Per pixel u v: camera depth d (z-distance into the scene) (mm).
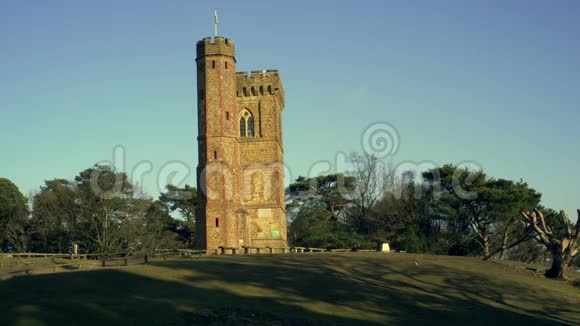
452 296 50406
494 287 54406
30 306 36562
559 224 93375
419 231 91750
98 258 74500
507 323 44281
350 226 101562
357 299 46531
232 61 81750
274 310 41344
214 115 79312
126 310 37719
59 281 43656
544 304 50594
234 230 77188
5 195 91875
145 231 91125
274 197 87000
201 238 76875
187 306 39969
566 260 62062
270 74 89562
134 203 90250
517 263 69625
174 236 100188
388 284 52344
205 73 80562
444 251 91625
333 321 40469
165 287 44344
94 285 43188
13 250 92938
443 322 43188
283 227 89188
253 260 59312
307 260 60625
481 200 91438
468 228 95000
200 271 50656
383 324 41188
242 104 89750
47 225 89875
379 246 91688
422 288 52094
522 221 92000
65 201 89438
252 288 46594
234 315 39156
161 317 37219
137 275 47281
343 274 54250
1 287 41562
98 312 36750
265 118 89000
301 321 39625
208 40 81188
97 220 88375
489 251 93688
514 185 93000
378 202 99688
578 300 53062
